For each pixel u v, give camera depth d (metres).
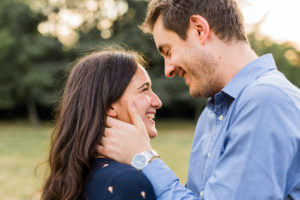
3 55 23.86
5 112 30.81
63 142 1.52
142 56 1.76
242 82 1.45
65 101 1.58
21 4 25.12
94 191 1.32
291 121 1.22
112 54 1.58
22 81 24.48
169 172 1.38
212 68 1.52
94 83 1.51
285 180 1.20
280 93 1.25
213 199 1.25
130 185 1.26
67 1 27.12
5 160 9.77
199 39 1.52
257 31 21.20
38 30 26.98
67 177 1.40
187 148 12.52
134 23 25.80
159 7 1.60
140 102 1.53
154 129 1.60
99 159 1.43
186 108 31.20
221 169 1.29
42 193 1.55
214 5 1.51
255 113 1.25
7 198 5.73
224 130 1.43
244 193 1.19
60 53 26.53
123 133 1.43
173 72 1.65
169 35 1.58
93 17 27.98
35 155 10.75
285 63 24.67
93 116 1.47
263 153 1.19
